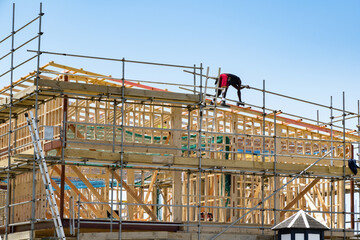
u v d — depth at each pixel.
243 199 41.38
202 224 36.78
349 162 38.94
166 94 34.53
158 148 35.41
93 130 37.81
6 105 35.44
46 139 32.62
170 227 35.81
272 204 41.75
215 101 36.50
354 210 45.28
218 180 41.97
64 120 33.69
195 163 34.97
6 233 34.84
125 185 36.66
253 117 42.22
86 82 36.91
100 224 34.06
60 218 32.94
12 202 38.84
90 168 44.69
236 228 37.84
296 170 37.47
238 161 35.88
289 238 33.19
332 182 40.41
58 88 32.59
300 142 45.72
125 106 36.81
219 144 41.06
